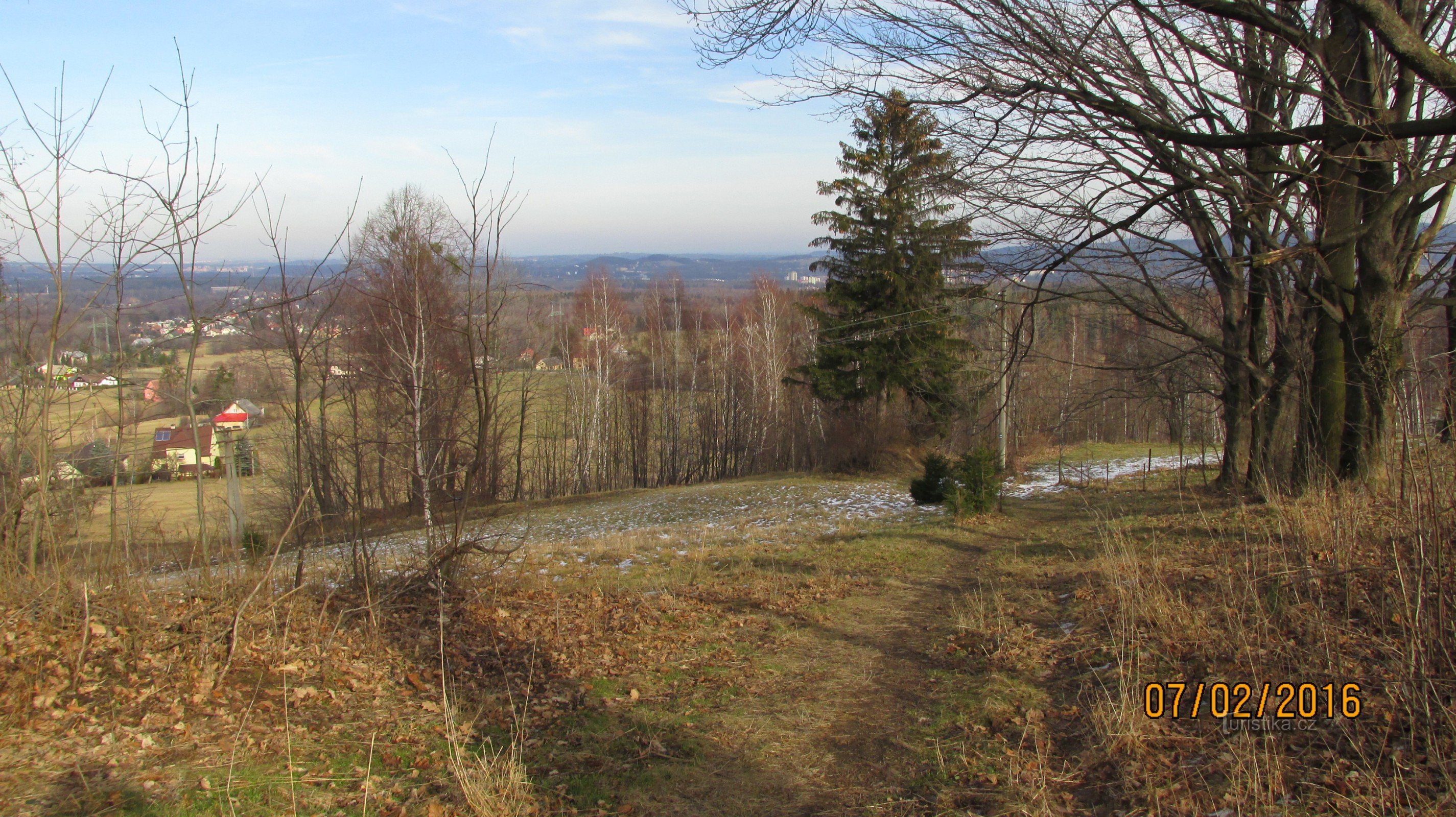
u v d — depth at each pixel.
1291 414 11.69
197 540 8.53
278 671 5.82
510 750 4.96
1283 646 5.18
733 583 10.11
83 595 5.67
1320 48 8.13
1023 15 8.10
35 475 6.68
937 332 26.05
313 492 7.73
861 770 4.84
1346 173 8.97
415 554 7.98
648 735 5.35
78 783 4.04
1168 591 6.94
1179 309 13.09
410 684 6.09
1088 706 5.22
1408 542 5.13
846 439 29.56
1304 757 4.04
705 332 44.78
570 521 24.16
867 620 8.37
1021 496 21.45
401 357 7.80
